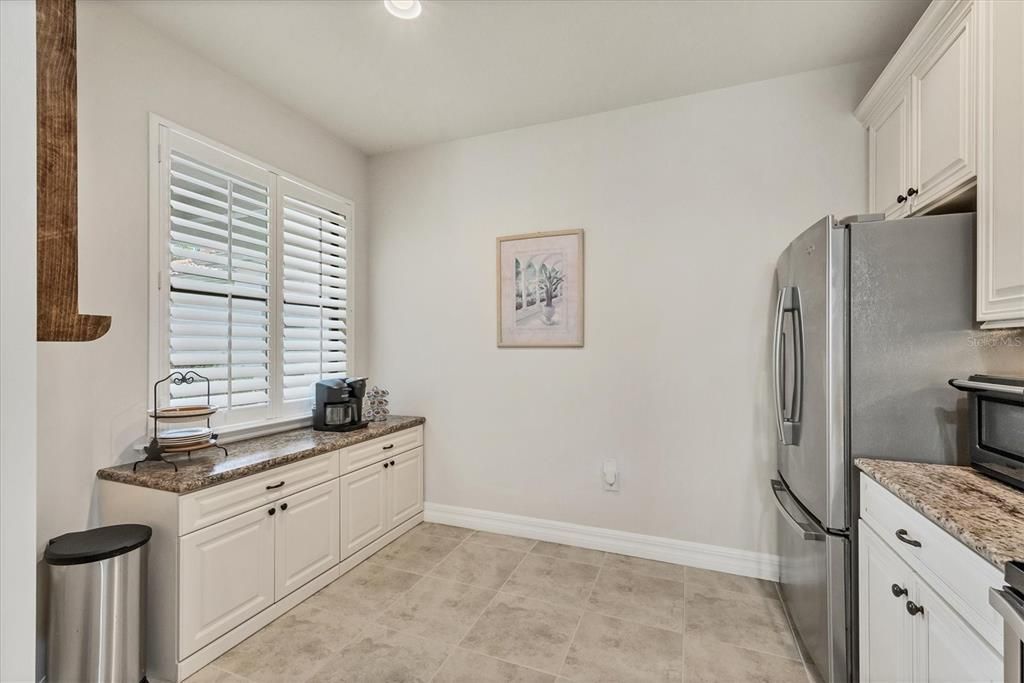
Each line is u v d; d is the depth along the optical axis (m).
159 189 2.12
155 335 2.09
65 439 1.80
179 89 2.21
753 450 2.55
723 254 2.61
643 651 1.91
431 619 2.13
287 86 2.60
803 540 1.90
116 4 1.96
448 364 3.30
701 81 2.54
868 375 1.62
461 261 3.27
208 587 1.83
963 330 1.53
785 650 1.91
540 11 1.99
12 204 0.40
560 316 2.97
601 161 2.88
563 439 2.98
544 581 2.48
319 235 3.05
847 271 1.65
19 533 0.40
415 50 2.27
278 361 2.74
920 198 1.81
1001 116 1.35
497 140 3.16
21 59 0.41
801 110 2.46
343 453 2.56
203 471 1.89
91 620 1.56
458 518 3.26
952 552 1.08
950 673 1.08
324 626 2.08
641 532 2.79
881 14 2.00
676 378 2.71
